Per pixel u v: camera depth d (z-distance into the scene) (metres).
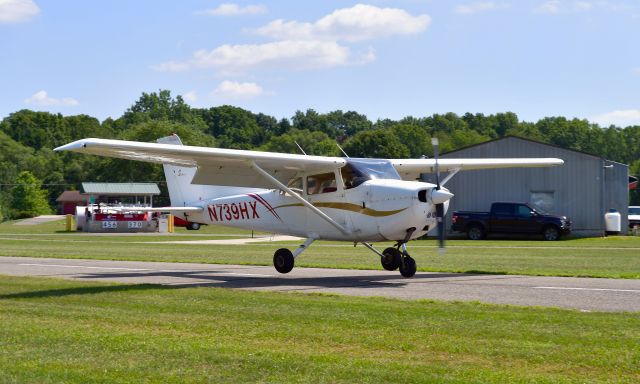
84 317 10.64
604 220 42.41
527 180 44.00
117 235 53.16
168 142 20.91
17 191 111.25
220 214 20.45
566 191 43.22
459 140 112.94
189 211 21.20
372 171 17.23
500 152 44.16
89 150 15.04
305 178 17.95
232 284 16.27
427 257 25.27
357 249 30.94
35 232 61.25
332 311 11.01
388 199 16.31
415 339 8.76
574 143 142.88
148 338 8.95
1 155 127.81
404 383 6.85
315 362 7.62
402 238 16.50
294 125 186.00
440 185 16.61
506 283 15.81
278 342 8.68
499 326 9.57
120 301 12.45
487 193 44.81
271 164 17.08
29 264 22.95
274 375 7.17
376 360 7.72
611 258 24.31
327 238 17.89
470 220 41.88
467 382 6.83
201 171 17.66
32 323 10.16
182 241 41.31
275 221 18.92
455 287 15.03
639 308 11.65
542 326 9.55
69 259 25.41
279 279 17.47
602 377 7.02
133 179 103.31
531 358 7.74
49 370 7.45
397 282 16.31
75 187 121.31
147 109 181.00
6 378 7.18
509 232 40.88
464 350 8.15
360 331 9.30
